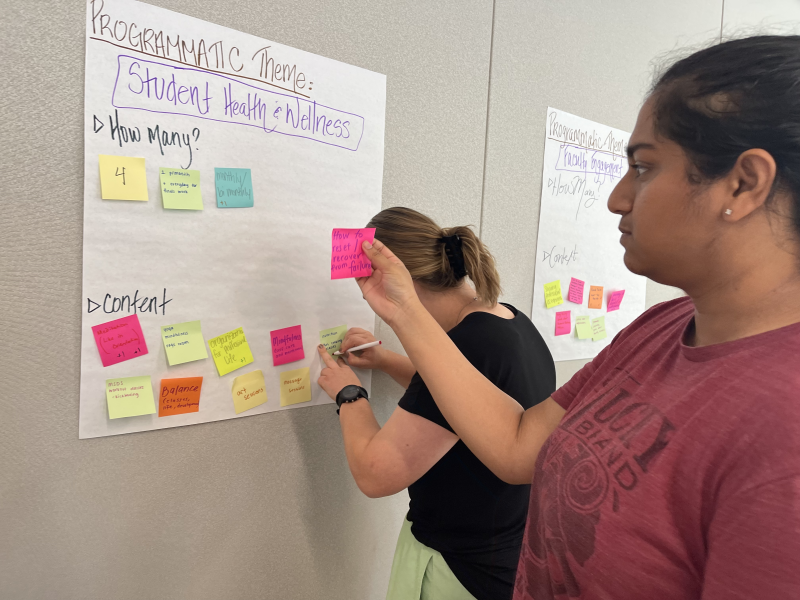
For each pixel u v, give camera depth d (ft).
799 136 1.31
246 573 3.42
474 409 2.38
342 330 3.69
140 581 2.98
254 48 3.02
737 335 1.52
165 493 3.02
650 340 1.94
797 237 1.39
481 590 2.95
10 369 2.48
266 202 3.19
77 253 2.60
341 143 3.47
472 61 4.14
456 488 2.99
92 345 2.68
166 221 2.83
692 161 1.50
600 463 1.66
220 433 3.19
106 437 2.79
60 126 2.49
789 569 1.09
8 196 2.40
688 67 1.57
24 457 2.56
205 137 2.91
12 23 2.33
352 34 3.44
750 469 1.24
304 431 3.59
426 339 2.48
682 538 1.44
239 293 3.14
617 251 5.67
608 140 5.38
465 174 4.24
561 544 1.74
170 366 2.93
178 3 2.74
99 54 2.54
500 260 4.60
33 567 2.64
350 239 2.66
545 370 3.22
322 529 3.79
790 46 1.39
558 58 4.77
